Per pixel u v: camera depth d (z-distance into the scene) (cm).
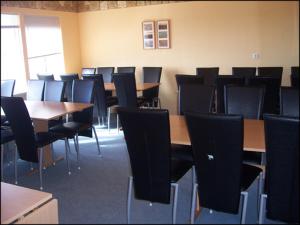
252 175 247
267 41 582
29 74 601
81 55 730
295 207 210
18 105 318
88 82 434
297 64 569
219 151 212
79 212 292
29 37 593
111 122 589
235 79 444
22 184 351
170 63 659
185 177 353
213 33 615
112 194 323
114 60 707
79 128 398
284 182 207
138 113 221
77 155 405
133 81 505
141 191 251
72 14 700
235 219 274
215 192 227
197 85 339
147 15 658
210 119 203
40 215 221
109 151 444
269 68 543
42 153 361
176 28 641
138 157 240
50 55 649
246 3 583
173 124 299
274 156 203
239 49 604
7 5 539
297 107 294
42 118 338
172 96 671
